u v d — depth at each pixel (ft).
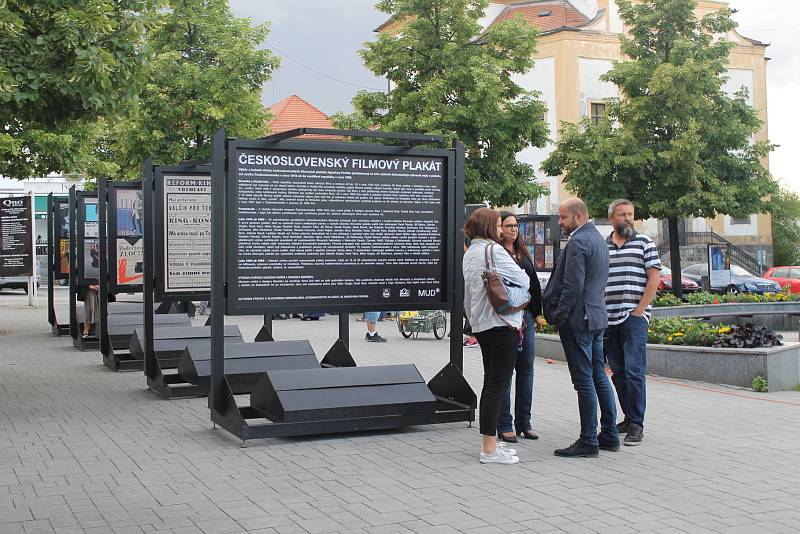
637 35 86.79
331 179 27.73
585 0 142.72
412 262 28.84
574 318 23.57
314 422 26.04
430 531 17.40
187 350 34.88
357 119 90.07
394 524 17.85
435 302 29.17
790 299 71.92
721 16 85.20
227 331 39.50
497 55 88.53
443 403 29.19
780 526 17.84
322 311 27.76
